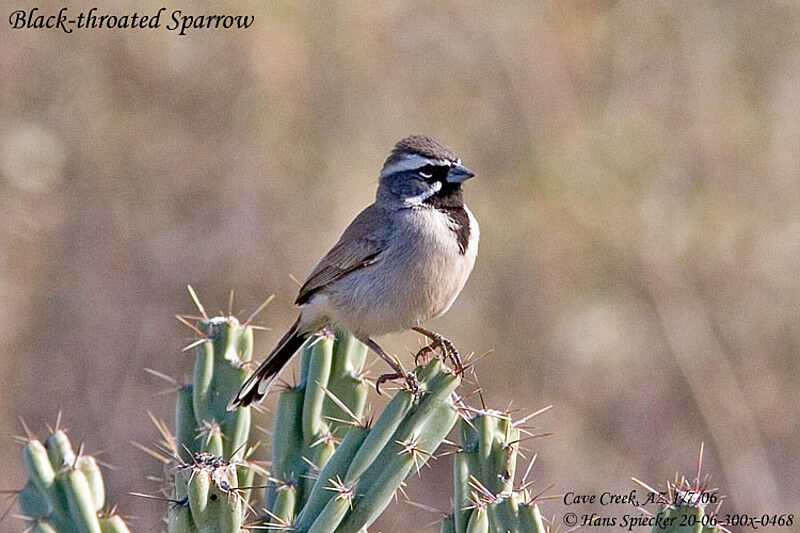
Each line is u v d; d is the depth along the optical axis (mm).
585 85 16875
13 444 14328
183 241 15086
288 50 15508
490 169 16297
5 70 15242
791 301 16188
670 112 16922
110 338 14766
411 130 15891
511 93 16406
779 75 17062
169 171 15289
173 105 15508
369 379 8266
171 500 6590
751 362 15977
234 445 7684
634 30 17047
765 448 15797
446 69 16219
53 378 14562
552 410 15297
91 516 6926
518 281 15805
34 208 14922
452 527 6859
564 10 16953
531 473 15008
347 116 15656
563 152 16328
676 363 15758
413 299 8523
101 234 15125
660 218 16297
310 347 7648
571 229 16125
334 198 15242
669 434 15531
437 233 8484
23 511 6949
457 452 6680
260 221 15156
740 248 16375
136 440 14500
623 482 15023
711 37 17031
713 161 16688
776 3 17156
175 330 14875
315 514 6766
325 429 7543
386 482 6676
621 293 15977
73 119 15367
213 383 7746
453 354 7703
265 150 15336
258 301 14906
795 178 16656
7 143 14867
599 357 15523
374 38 15930
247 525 6766
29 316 14727
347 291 8508
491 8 16422
